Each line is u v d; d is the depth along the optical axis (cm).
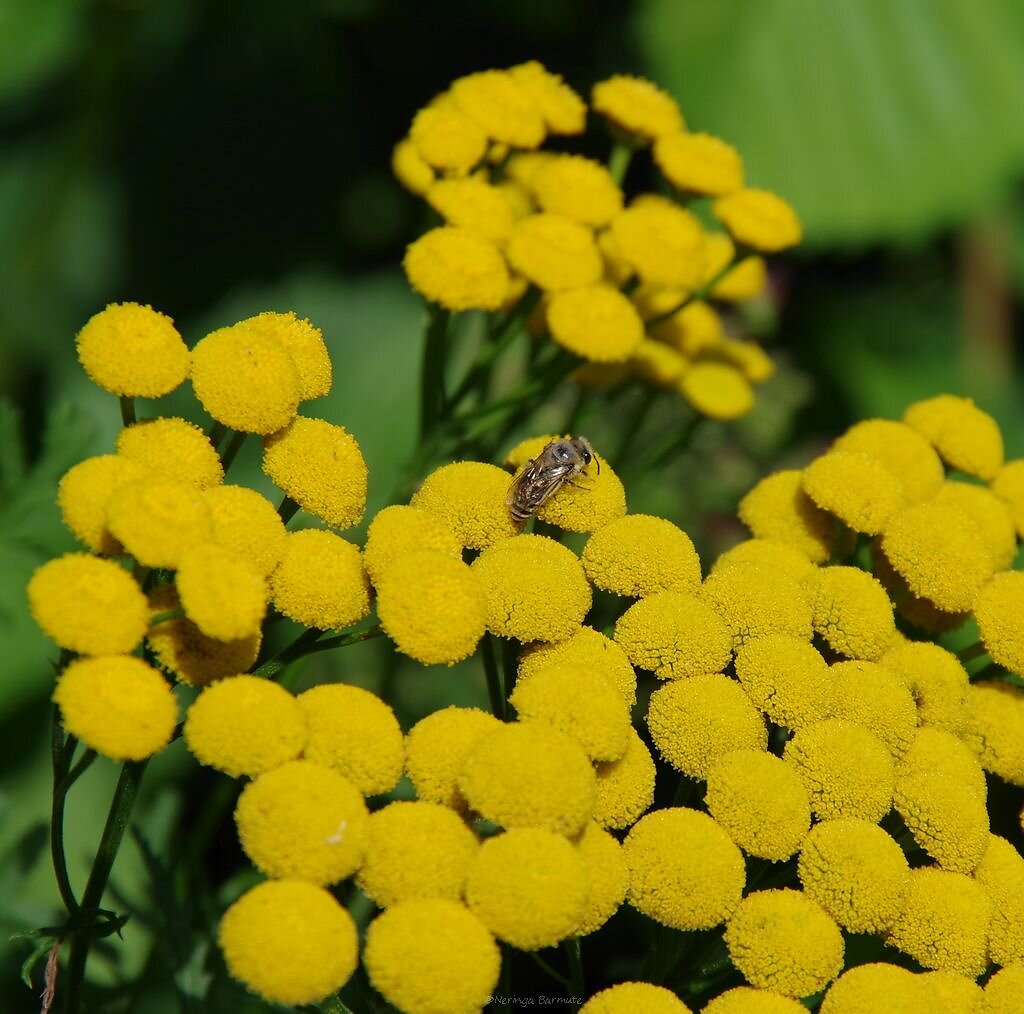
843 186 46
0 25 46
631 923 39
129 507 35
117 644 35
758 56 46
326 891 35
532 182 42
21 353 46
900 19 47
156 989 39
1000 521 39
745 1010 35
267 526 36
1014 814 39
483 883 35
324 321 48
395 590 36
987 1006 36
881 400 50
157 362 36
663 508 43
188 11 47
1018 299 52
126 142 49
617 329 40
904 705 37
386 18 47
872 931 36
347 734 35
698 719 36
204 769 43
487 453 42
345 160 50
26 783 43
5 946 39
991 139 47
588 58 48
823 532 39
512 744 35
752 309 45
